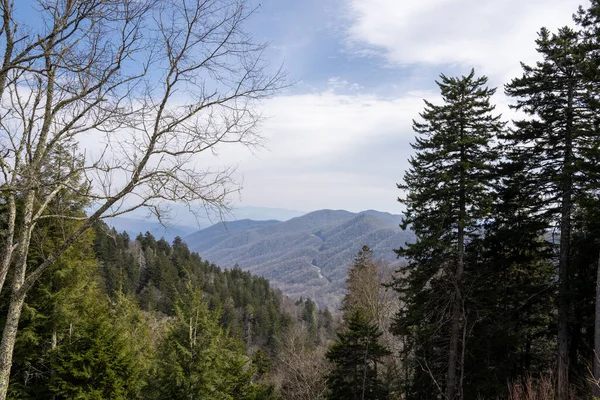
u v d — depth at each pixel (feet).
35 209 34.42
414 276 54.70
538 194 50.11
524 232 49.73
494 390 48.52
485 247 52.34
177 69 21.58
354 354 60.54
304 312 284.20
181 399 31.50
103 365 35.24
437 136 50.62
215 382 33.53
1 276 22.40
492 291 51.06
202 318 33.63
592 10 45.19
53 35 20.02
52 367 36.04
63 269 40.09
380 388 61.11
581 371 44.37
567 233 46.65
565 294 44.88
